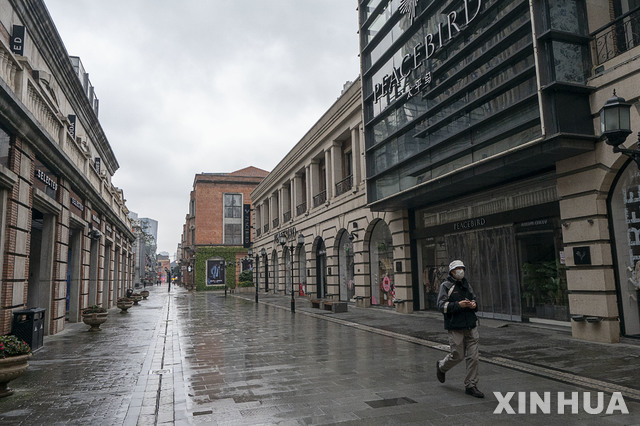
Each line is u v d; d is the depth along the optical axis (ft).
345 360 27.78
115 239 90.12
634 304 30.86
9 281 32.27
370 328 43.47
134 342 38.29
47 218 44.83
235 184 200.23
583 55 31.89
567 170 33.27
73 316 56.44
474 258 47.11
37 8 39.06
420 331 39.58
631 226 30.12
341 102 71.31
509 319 42.32
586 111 31.30
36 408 18.35
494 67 35.73
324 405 18.15
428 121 45.24
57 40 44.91
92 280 68.85
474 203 46.85
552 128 30.53
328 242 81.61
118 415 17.37
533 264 39.88
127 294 104.06
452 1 41.57
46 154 40.22
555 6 31.42
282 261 116.26
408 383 21.42
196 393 20.57
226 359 29.14
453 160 41.39
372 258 67.62
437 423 15.61
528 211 39.11
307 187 94.53
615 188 31.14
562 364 24.21
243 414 17.22
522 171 37.99
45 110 41.29
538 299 39.40
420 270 57.00
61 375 24.85
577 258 32.32
